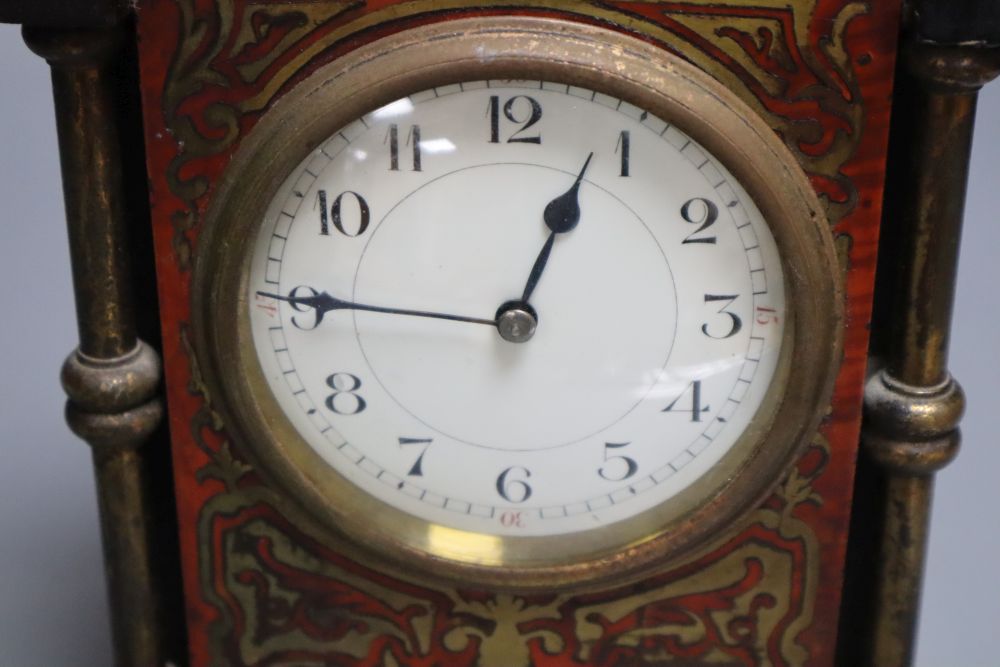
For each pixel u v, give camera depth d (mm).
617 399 233
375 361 233
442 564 237
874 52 218
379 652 250
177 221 229
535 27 217
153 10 221
